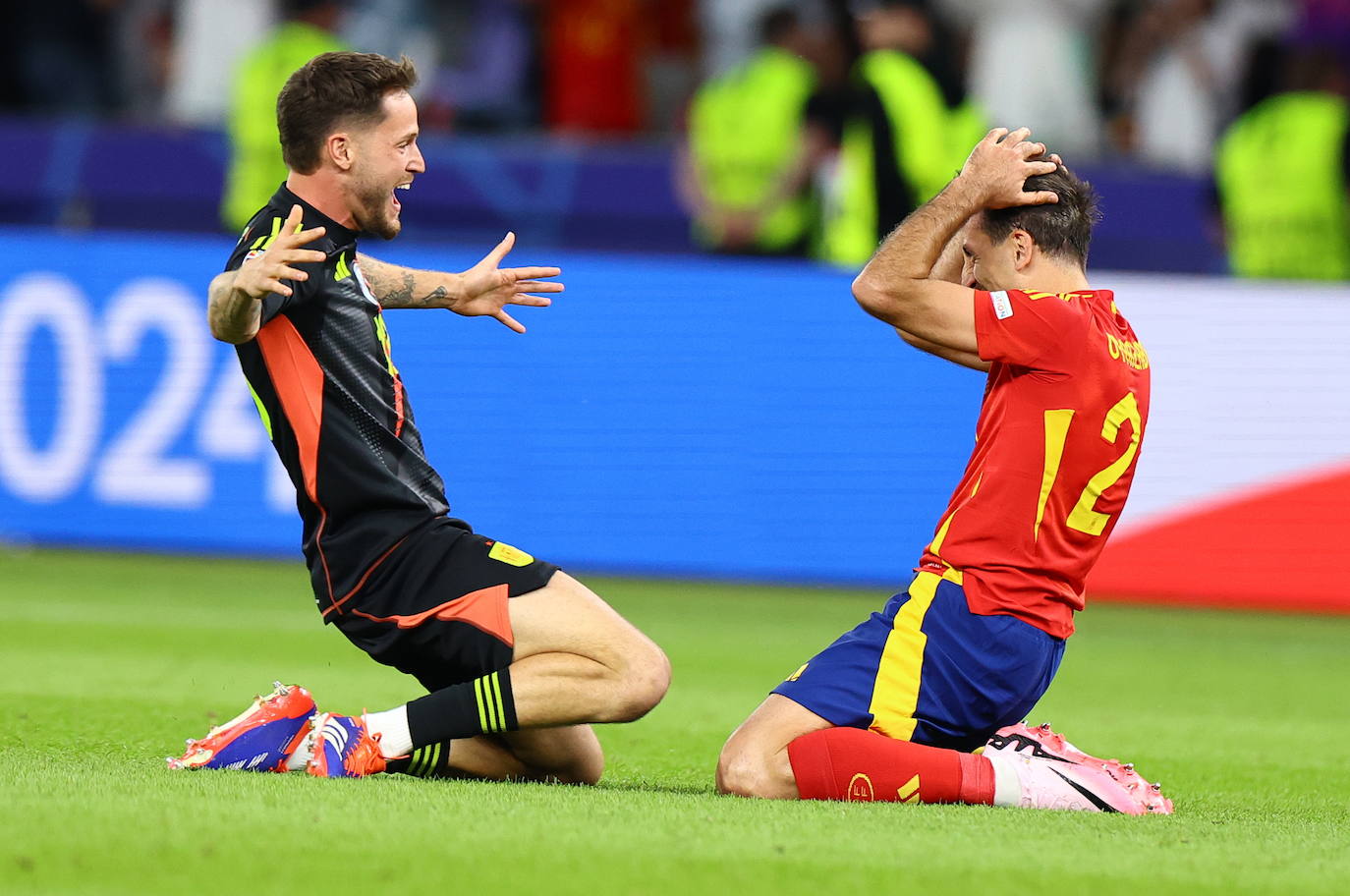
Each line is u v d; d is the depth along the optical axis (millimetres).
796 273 34562
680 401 34531
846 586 34969
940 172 35250
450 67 45656
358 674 22609
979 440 14180
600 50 45219
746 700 21594
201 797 12055
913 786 13273
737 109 37438
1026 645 13617
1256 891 10445
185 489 34938
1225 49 44969
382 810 11859
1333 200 36531
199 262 35031
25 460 35500
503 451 34688
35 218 37531
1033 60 41750
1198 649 29125
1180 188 36500
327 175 13945
